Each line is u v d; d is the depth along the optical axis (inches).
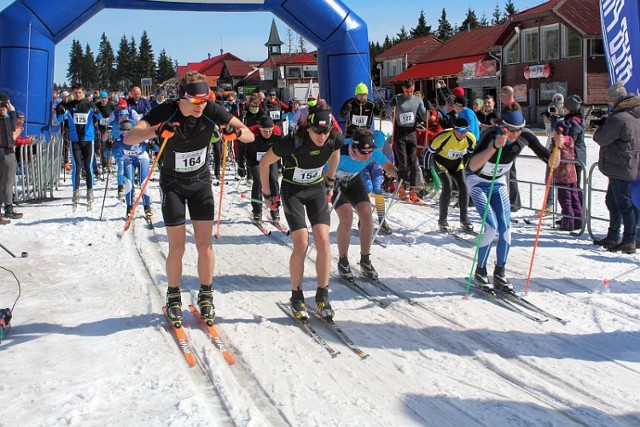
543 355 152.9
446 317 181.0
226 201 400.8
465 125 272.4
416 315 183.2
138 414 124.3
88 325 176.9
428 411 126.0
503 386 137.3
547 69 1039.0
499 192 199.0
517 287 207.5
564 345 158.9
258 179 315.9
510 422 121.2
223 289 212.8
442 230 294.7
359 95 316.8
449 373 144.2
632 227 245.1
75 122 372.2
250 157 315.9
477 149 193.9
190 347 161.0
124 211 365.4
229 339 166.1
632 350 154.8
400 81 1573.6
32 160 403.5
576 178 288.8
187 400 129.3
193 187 169.2
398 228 305.0
